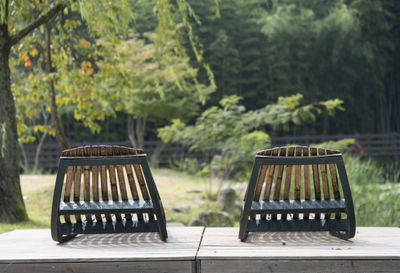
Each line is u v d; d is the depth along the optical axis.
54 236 2.81
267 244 2.74
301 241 2.84
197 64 21.89
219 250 2.57
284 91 23.25
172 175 13.98
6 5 5.73
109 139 22.81
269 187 2.84
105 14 5.78
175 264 2.41
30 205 7.32
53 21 6.92
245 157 9.55
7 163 5.94
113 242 2.86
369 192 7.29
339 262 2.39
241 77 23.17
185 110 16.16
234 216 8.45
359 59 23.47
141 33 20.27
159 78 14.40
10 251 2.65
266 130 23.64
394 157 21.42
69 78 7.33
